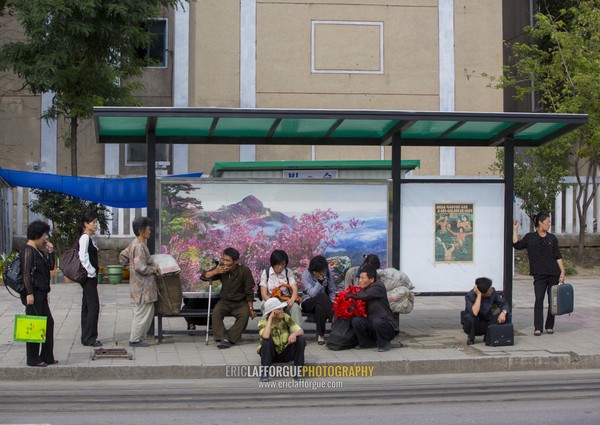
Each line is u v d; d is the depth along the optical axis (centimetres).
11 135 2252
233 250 1043
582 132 1841
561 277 1155
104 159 2266
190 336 1136
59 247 1756
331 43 2139
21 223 1920
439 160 2191
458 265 1143
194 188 1095
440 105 2169
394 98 2159
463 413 775
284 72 2125
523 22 2500
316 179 1114
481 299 1073
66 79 1788
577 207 1983
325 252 1116
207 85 2100
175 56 2216
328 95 2139
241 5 2112
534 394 861
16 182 1714
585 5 1920
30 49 1725
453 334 1159
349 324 1042
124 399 826
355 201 1123
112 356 972
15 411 770
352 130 1166
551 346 1069
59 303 1444
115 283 1759
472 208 1146
